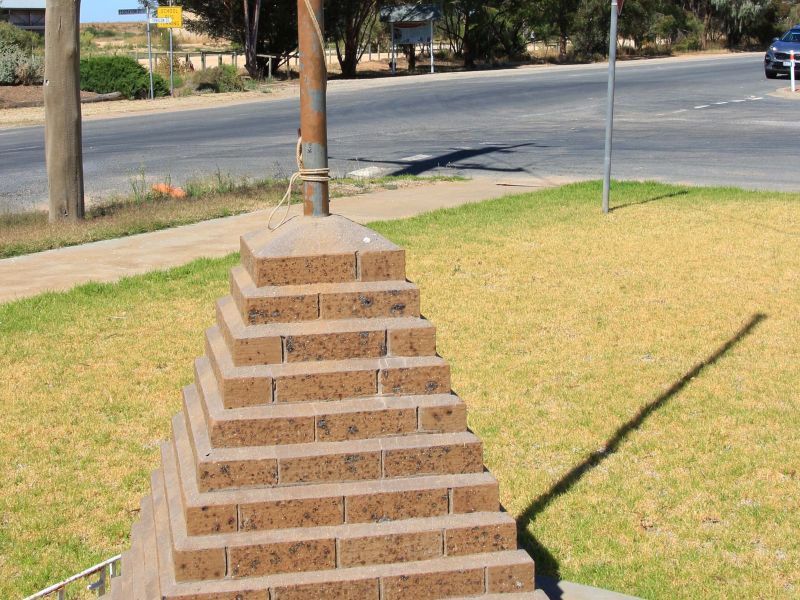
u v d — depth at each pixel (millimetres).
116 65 37438
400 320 3670
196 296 10164
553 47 65125
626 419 7062
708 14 71812
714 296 10023
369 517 3496
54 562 5238
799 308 9578
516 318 9375
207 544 3367
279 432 3504
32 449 6625
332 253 3643
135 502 5934
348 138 24312
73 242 12742
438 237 12703
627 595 4812
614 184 16672
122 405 7359
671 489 6027
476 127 26109
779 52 39469
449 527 3502
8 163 20781
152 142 24047
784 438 6703
